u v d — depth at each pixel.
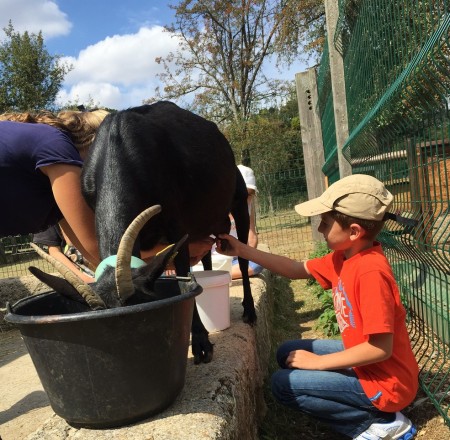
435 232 2.39
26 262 10.84
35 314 2.02
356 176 2.37
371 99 3.54
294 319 4.82
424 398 2.67
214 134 3.22
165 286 2.17
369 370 2.29
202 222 3.17
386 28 3.03
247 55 21.23
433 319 2.99
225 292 3.03
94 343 1.66
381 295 2.17
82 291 1.64
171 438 1.72
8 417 2.90
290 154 18.70
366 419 2.38
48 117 2.63
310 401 2.43
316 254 6.48
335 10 4.85
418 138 2.62
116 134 2.48
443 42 1.87
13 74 19.47
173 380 1.88
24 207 2.47
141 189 2.39
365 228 2.30
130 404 1.77
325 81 6.30
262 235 11.41
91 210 2.50
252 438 2.38
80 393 1.74
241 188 3.67
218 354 2.55
